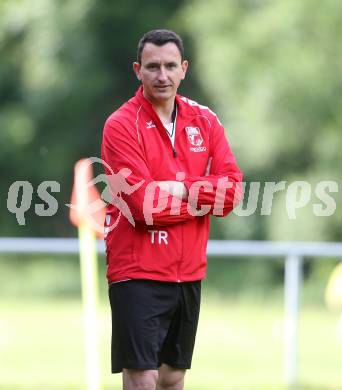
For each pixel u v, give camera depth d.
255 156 78.00
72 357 38.31
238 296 81.31
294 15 77.25
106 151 20.03
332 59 76.69
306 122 76.88
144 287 19.86
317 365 37.09
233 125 78.44
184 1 90.06
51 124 90.25
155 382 19.86
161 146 19.91
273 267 84.06
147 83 19.70
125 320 19.83
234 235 81.69
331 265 80.31
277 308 67.00
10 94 90.88
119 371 20.14
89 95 88.81
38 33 88.81
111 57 90.44
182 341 20.66
